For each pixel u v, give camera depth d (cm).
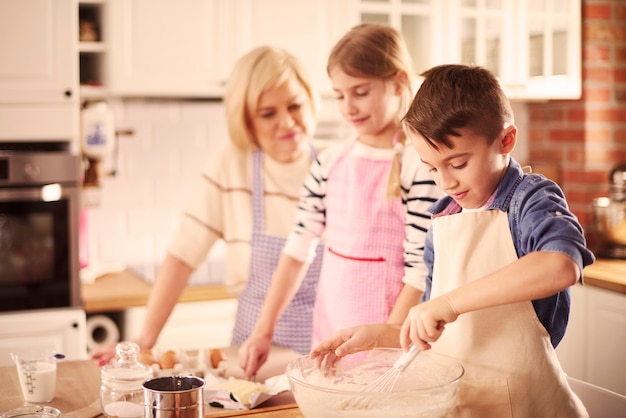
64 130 318
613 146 389
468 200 137
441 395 120
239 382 164
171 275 238
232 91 239
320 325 206
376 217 191
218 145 384
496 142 129
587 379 318
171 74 340
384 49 185
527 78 382
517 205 133
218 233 249
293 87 238
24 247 313
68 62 317
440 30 370
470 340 137
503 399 134
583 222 388
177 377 131
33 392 162
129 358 152
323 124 383
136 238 377
